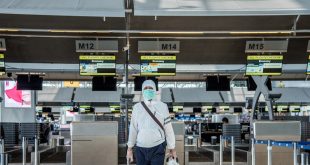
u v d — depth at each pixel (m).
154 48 16.45
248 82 24.55
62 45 17.31
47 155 16.09
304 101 40.69
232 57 19.05
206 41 16.83
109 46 16.34
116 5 11.17
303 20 13.13
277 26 13.81
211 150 15.33
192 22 13.27
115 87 23.27
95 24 13.59
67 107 41.16
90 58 16.61
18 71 22.98
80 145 12.41
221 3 11.50
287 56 19.27
